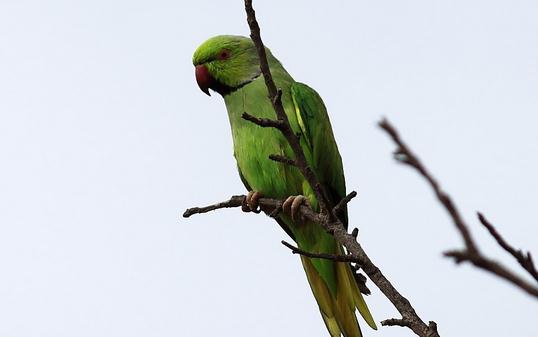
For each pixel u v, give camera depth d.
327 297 11.15
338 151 11.77
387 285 6.34
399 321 6.12
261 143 11.18
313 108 11.30
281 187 11.22
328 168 11.44
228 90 11.69
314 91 11.56
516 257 3.24
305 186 11.05
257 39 6.87
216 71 11.63
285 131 7.09
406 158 3.01
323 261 10.93
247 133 11.37
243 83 11.57
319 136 11.26
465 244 2.79
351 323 10.91
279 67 11.80
